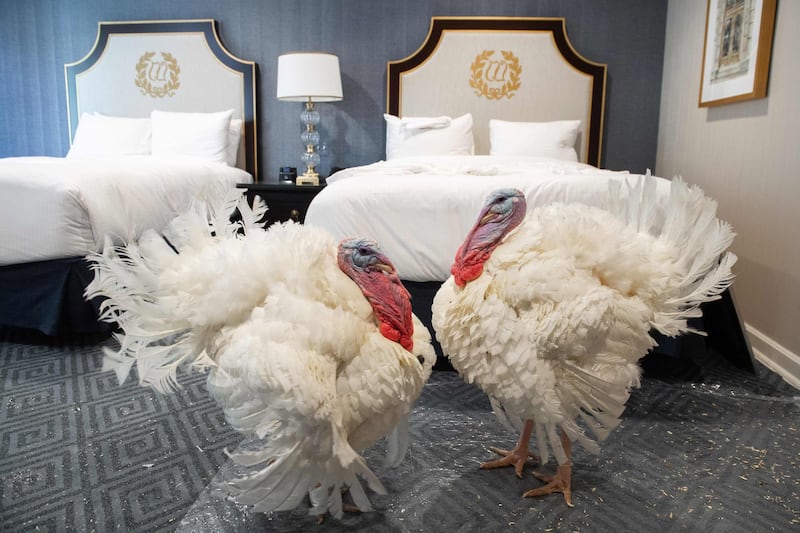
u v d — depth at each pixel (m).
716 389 2.24
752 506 1.52
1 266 2.57
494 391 1.44
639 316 1.41
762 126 2.64
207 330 1.30
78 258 2.54
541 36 4.06
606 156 4.22
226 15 4.28
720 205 3.09
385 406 1.23
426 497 1.54
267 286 1.26
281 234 1.36
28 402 2.06
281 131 4.38
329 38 4.23
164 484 1.58
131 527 1.40
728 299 2.43
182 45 4.29
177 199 3.20
